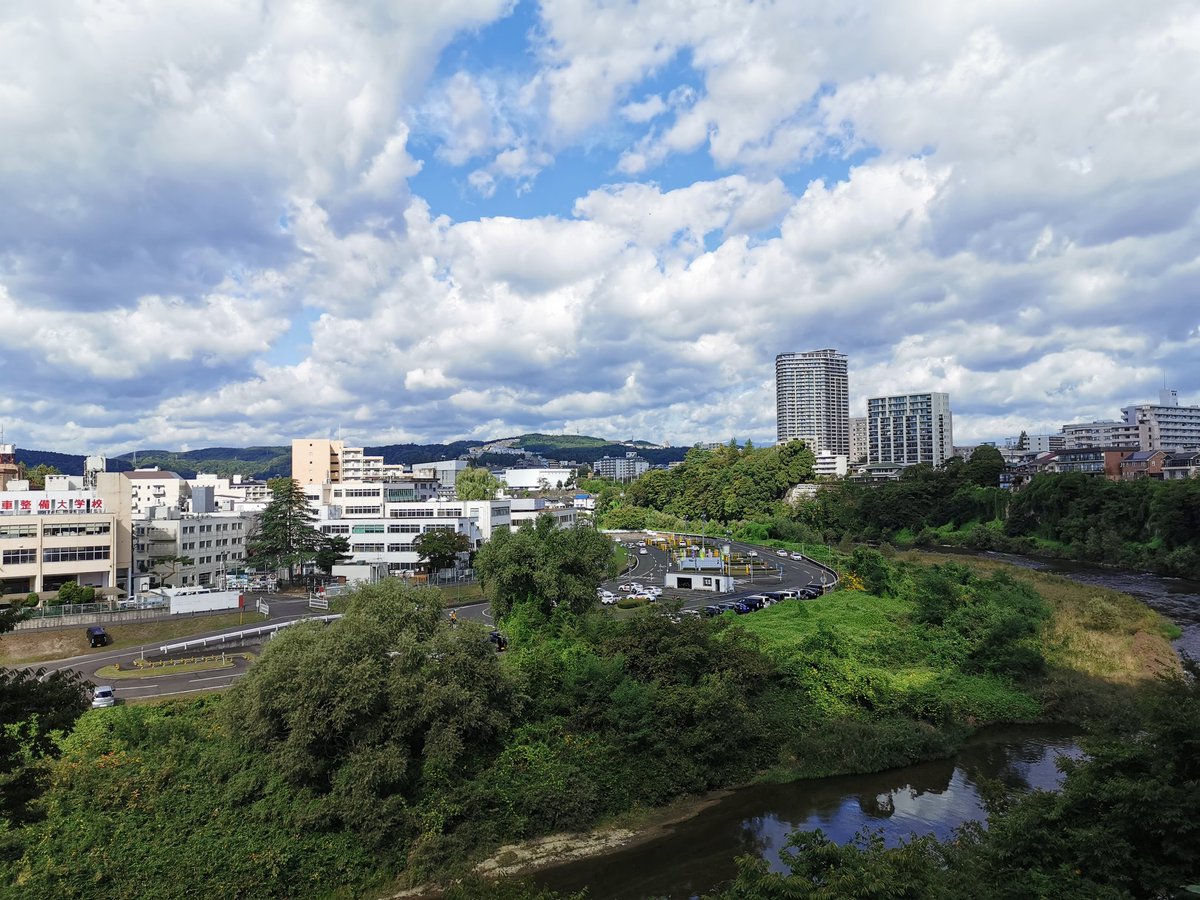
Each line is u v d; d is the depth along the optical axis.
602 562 76.75
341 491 154.12
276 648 49.25
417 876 43.31
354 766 44.84
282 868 41.31
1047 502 161.88
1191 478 141.00
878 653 73.44
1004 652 71.94
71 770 44.94
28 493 110.81
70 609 85.00
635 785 52.03
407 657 49.19
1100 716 63.38
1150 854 27.02
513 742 52.38
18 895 37.06
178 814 43.41
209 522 126.81
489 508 138.12
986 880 28.97
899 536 186.88
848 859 28.94
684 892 41.75
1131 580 122.56
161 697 59.16
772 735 58.44
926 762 57.50
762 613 89.75
